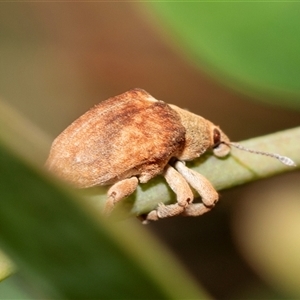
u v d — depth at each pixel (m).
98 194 0.06
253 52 0.06
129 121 0.06
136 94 0.06
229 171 0.06
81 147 0.06
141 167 0.06
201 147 0.06
